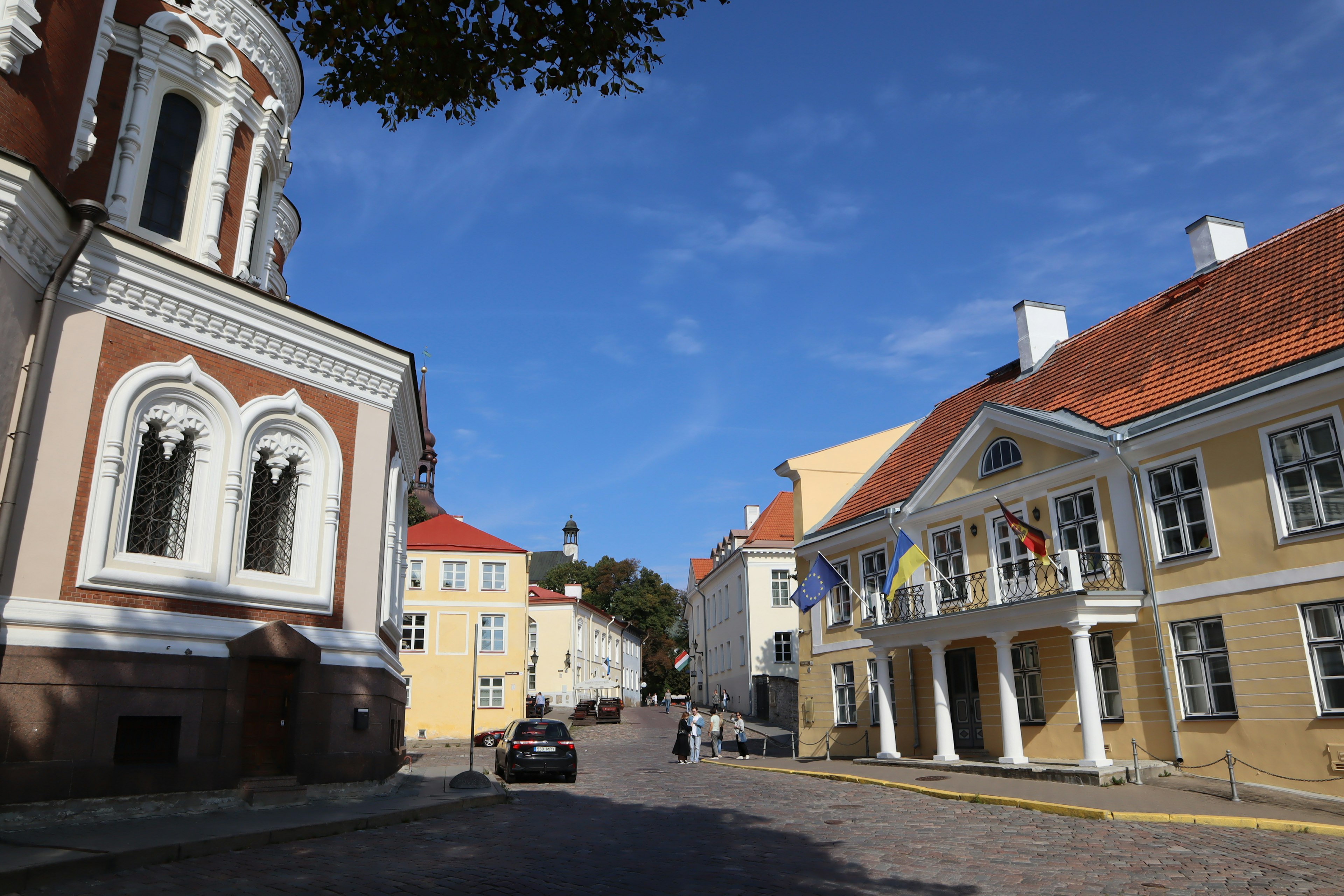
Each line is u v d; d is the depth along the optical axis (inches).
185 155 632.4
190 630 507.8
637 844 430.6
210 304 550.3
